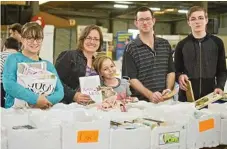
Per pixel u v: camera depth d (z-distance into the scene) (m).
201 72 2.59
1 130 1.29
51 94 1.77
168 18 15.79
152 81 2.44
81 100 1.94
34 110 1.55
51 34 5.87
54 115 1.46
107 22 15.49
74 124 1.36
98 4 12.03
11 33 3.56
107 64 2.29
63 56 2.27
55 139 1.34
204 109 1.82
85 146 1.37
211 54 2.59
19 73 1.72
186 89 2.36
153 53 2.46
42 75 1.74
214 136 1.71
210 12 13.02
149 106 1.82
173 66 2.56
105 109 1.68
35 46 1.85
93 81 1.98
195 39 2.61
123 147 1.42
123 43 8.19
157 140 1.48
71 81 2.24
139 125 1.49
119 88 2.29
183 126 1.54
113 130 1.41
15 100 1.72
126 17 15.59
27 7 6.56
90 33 2.26
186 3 11.13
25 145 1.30
